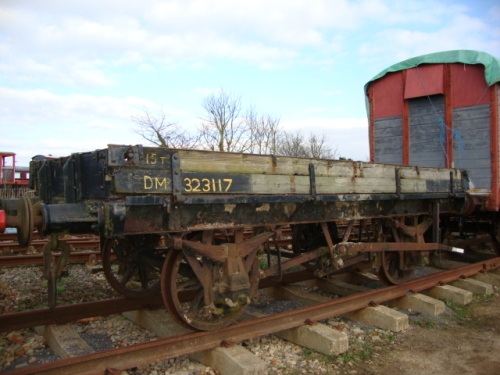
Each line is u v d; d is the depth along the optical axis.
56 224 3.46
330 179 5.05
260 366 3.77
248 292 4.22
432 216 7.21
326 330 4.55
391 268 6.63
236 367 3.74
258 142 27.31
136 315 5.10
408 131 9.39
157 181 3.59
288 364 4.18
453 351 4.62
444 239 9.02
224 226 4.14
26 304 5.84
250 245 4.39
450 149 8.73
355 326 5.24
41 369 3.21
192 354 4.21
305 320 4.73
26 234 3.30
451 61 8.69
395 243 6.09
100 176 3.65
